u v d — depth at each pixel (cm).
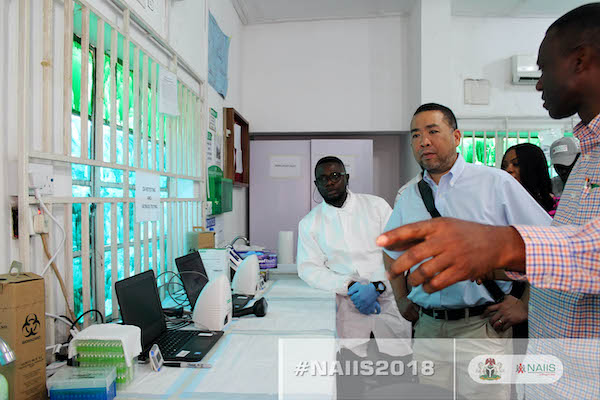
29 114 114
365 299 172
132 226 181
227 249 217
